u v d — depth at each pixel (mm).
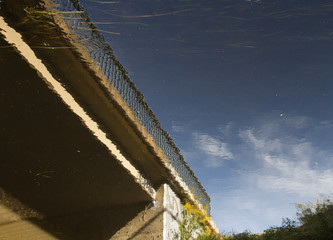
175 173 8336
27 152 5793
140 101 6832
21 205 6867
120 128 6391
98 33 5039
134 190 7418
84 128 5504
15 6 4102
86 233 7781
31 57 4410
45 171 6320
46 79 4602
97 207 7953
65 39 4523
